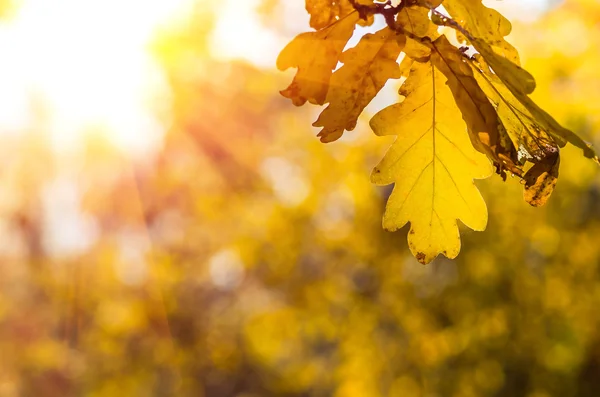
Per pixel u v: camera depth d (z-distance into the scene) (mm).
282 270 5828
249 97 6527
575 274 5461
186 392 6922
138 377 6816
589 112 4941
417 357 5574
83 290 6957
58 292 7043
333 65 918
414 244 1085
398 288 5590
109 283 6895
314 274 5957
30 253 7770
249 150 6152
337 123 925
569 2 5086
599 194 5680
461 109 843
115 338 6723
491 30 919
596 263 5426
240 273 6547
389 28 912
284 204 5625
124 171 6988
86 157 7293
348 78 917
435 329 5574
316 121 924
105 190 6988
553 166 919
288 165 5836
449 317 5605
